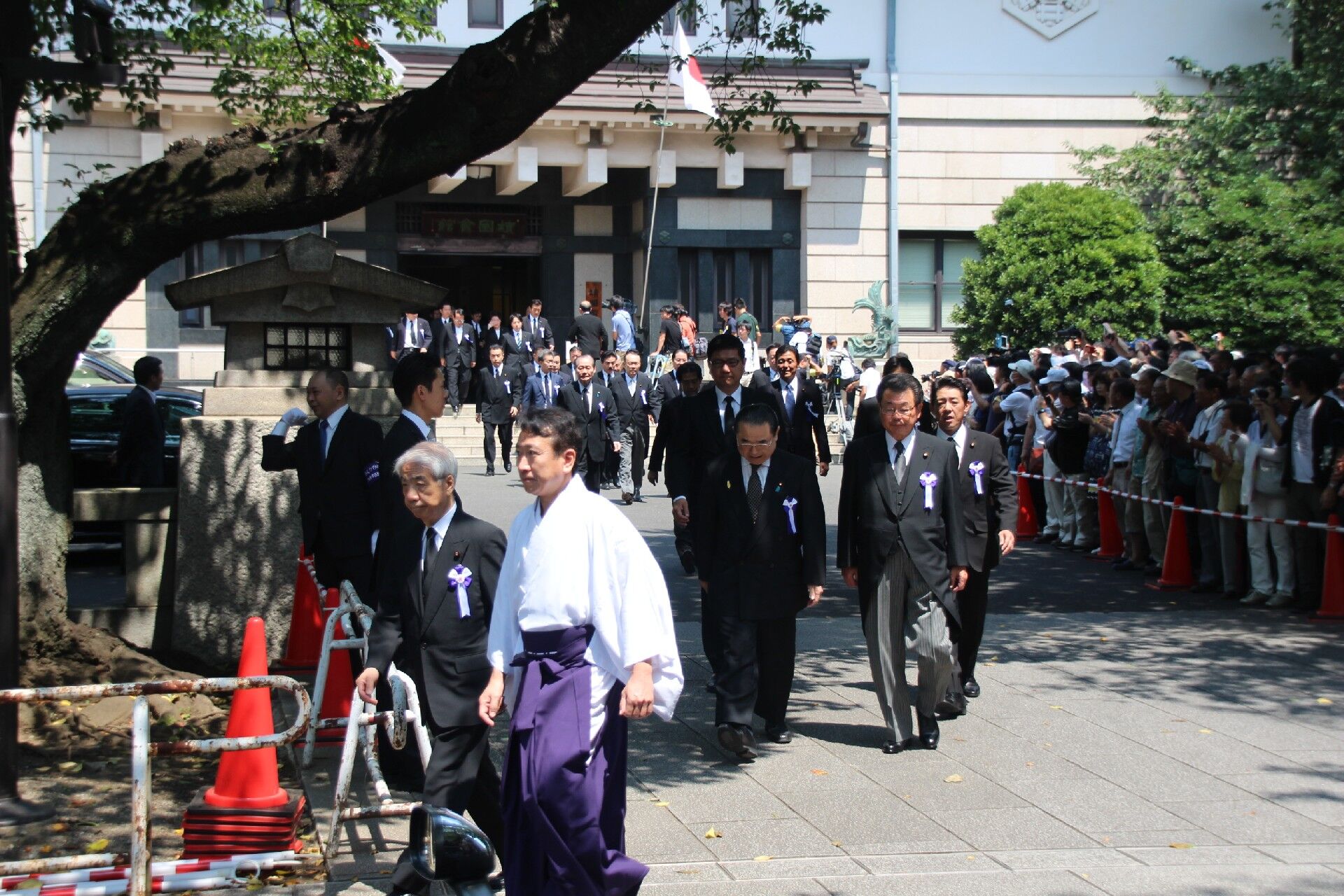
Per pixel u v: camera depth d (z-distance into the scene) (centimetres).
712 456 906
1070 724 751
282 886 508
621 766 454
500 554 507
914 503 702
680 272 2650
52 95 873
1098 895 498
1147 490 1248
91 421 1299
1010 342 2398
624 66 2483
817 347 2359
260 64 1104
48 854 542
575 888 432
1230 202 2312
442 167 733
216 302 869
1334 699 797
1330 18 2367
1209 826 588
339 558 737
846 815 604
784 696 724
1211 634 984
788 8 1018
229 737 553
